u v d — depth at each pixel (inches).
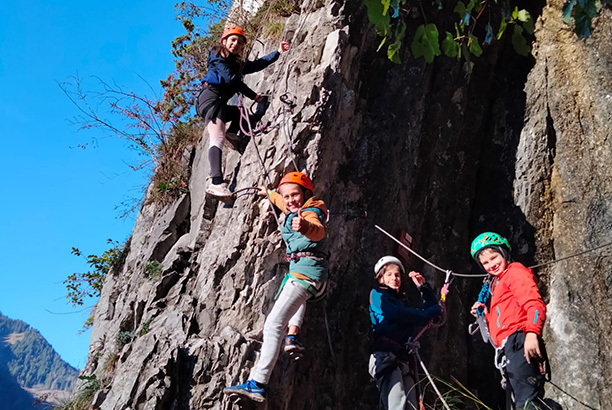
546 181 262.5
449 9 286.4
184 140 316.8
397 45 200.5
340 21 256.2
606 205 248.4
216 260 223.1
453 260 261.1
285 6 296.2
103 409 194.2
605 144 257.1
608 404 219.1
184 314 216.4
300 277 187.8
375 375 197.9
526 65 287.9
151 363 199.8
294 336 188.2
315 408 210.4
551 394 227.9
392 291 211.6
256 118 248.1
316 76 241.0
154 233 281.3
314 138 231.8
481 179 275.3
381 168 246.7
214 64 239.9
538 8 291.9
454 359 244.1
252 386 184.5
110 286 319.9
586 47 272.7
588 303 235.6
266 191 215.0
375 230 237.6
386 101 260.8
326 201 232.4
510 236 259.9
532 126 270.8
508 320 189.5
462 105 277.1
